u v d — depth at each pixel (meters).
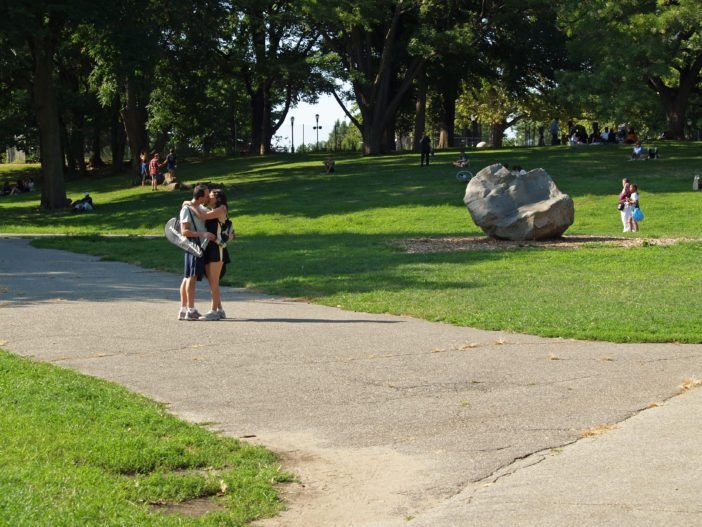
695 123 79.00
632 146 56.03
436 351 10.61
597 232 28.95
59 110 68.62
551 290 16.03
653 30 43.72
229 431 7.31
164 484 5.91
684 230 28.77
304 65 57.59
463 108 93.19
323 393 8.55
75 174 74.75
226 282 18.09
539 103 79.44
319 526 5.42
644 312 13.34
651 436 6.94
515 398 8.30
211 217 12.98
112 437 6.75
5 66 42.69
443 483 6.06
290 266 20.83
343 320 13.16
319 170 52.97
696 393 8.35
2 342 11.02
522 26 62.06
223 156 77.88
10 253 25.20
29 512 5.09
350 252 24.20
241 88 79.44
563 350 10.66
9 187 65.50
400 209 36.31
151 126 70.25
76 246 27.03
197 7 49.97
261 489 5.92
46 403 7.68
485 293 15.75
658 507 5.43
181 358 10.18
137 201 47.88
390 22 61.56
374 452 6.77
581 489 5.79
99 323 12.66
